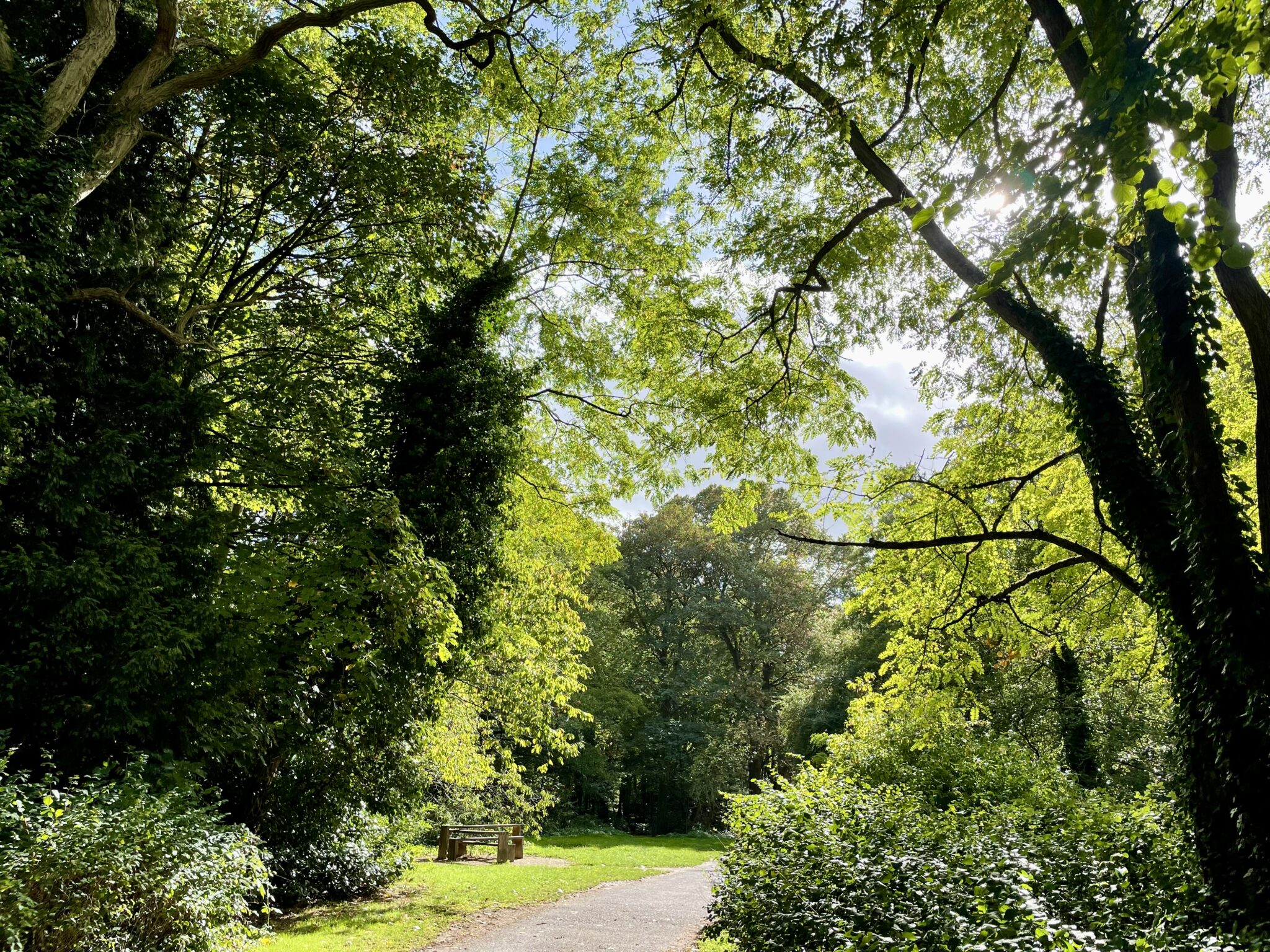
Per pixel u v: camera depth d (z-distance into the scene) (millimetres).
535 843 24469
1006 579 12531
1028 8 7980
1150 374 6230
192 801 7203
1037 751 18125
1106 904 5191
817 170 10609
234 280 13320
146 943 5766
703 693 35312
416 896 12211
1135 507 6855
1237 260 2379
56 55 10602
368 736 10938
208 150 12812
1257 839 5422
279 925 9656
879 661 29078
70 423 9656
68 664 8125
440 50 13141
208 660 9172
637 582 36844
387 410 12188
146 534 9953
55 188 8875
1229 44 2574
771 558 36125
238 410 12281
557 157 14734
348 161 12281
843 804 8469
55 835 5383
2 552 8156
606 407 16375
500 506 13539
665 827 36375
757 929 6562
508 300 15234
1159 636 7113
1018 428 11688
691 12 8523
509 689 14953
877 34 6977
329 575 9969
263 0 14289
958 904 5004
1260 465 5426
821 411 12906
